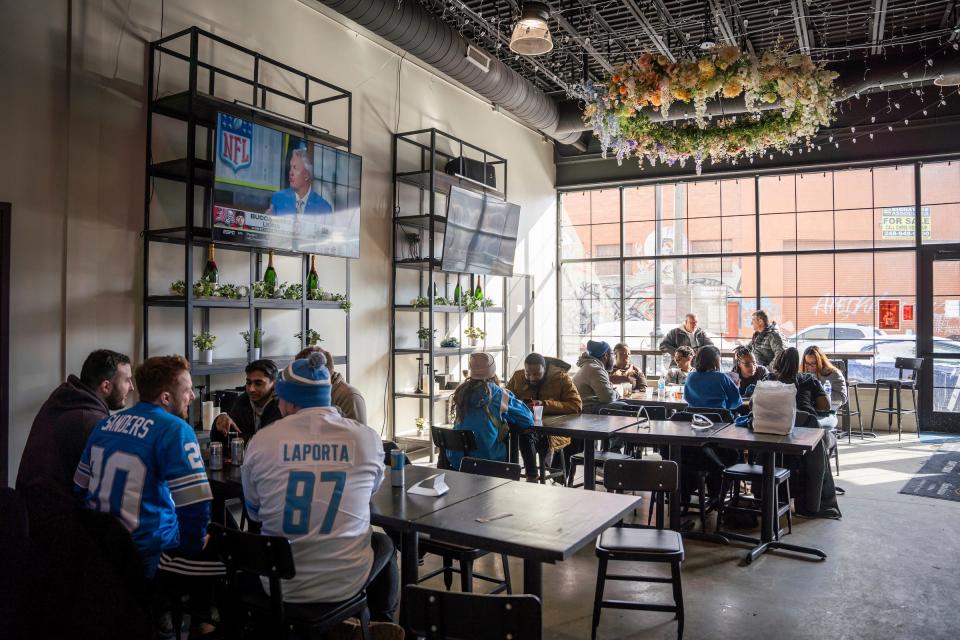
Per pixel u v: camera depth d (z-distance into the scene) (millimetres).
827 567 4039
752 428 4598
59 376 4164
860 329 8992
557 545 2191
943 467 6742
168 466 2535
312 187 5391
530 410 4922
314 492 2262
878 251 8891
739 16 6652
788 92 4750
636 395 6895
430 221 6777
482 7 6664
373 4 5449
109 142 4438
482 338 8508
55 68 4164
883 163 8750
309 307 5477
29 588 2008
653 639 3105
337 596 2258
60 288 4184
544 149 10305
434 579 3881
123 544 2227
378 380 6848
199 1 5035
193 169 4480
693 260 9922
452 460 4309
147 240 4598
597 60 7594
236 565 2293
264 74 5566
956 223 8539
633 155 10062
